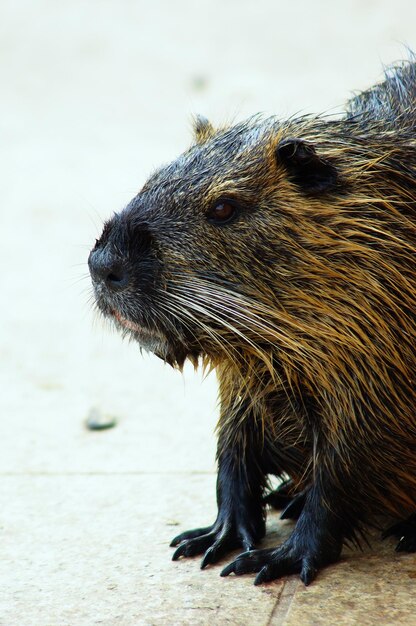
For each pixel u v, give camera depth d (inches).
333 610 277.7
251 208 296.5
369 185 302.0
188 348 304.5
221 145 311.7
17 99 1197.1
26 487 388.5
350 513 305.6
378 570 300.7
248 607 283.6
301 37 1205.7
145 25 1366.9
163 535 338.3
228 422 331.0
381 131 319.0
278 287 295.0
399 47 1083.9
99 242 299.4
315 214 296.7
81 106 1157.1
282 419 316.8
